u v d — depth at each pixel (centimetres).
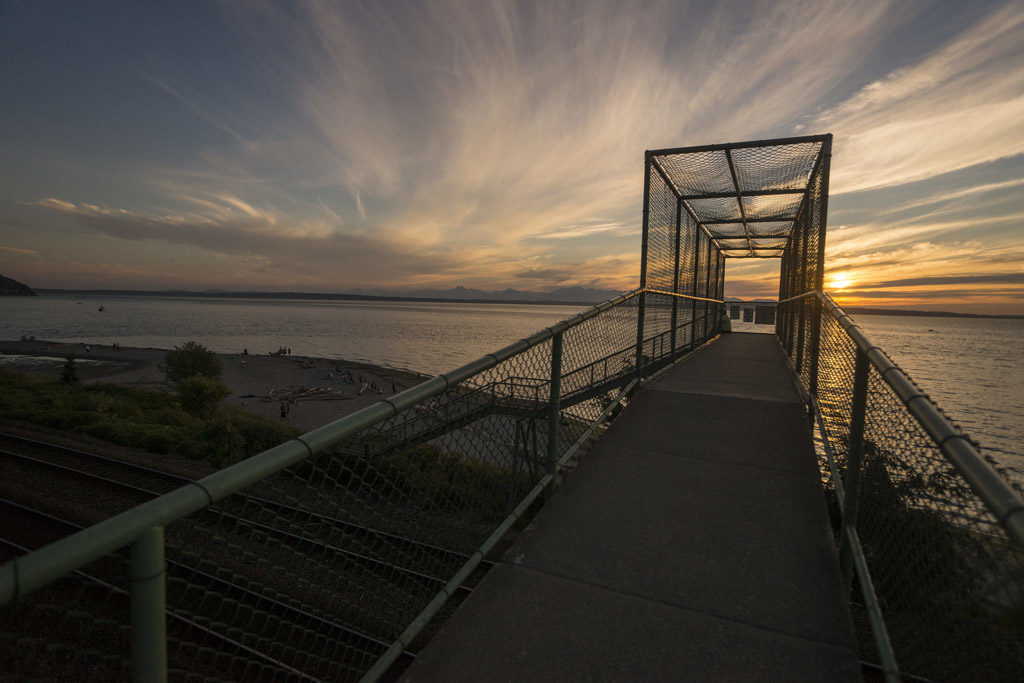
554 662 178
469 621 198
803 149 554
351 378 6081
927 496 147
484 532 239
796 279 786
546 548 249
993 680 108
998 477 102
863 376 228
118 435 1485
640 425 416
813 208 578
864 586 188
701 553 245
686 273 829
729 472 330
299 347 13100
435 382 194
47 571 85
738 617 201
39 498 898
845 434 278
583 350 383
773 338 1364
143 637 102
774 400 482
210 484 116
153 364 7088
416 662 178
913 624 153
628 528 266
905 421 169
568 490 307
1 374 2942
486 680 170
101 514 872
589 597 213
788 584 221
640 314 540
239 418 2606
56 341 11331
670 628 195
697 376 618
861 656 379
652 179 592
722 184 708
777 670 175
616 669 175
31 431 1475
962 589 123
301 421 3838
